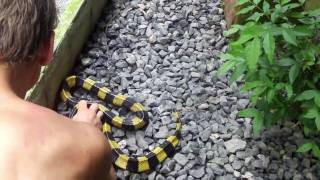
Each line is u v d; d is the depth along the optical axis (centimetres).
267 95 88
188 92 110
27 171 39
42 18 46
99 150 45
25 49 45
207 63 117
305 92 85
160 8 132
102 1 129
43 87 99
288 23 92
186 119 105
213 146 100
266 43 81
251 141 100
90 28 124
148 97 110
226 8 125
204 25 127
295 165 95
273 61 88
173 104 108
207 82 113
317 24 91
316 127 89
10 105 42
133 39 124
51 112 44
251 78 90
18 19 44
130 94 111
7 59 44
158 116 106
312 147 87
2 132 40
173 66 117
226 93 110
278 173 94
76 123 45
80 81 111
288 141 99
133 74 115
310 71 91
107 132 100
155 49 121
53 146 41
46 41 48
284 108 92
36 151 40
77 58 118
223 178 94
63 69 110
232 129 102
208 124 104
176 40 123
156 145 100
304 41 90
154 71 116
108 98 108
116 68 117
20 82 47
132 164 94
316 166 95
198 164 96
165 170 94
